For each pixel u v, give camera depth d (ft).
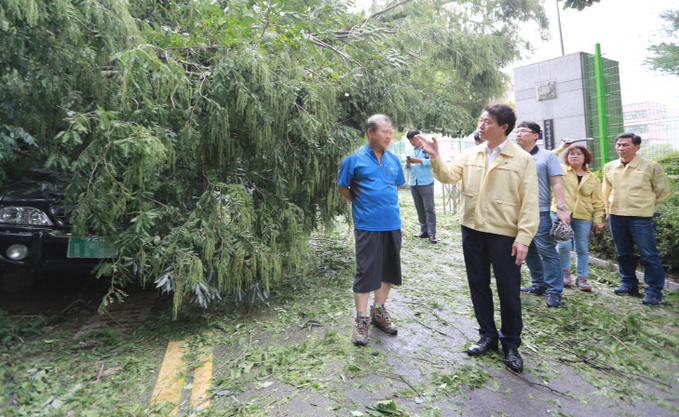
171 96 10.94
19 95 10.43
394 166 10.96
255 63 11.24
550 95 24.89
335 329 11.43
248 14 12.59
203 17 12.40
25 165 12.78
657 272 13.39
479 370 9.02
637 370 9.08
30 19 8.59
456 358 9.64
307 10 15.10
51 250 12.57
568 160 15.12
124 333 11.82
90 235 10.88
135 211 10.80
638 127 20.66
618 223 14.35
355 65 16.35
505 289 9.30
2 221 12.36
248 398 8.16
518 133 13.82
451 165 10.14
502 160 9.36
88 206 10.09
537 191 9.18
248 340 11.03
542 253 13.43
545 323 11.69
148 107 10.52
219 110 11.43
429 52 21.13
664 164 19.06
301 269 17.12
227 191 11.88
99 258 11.87
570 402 7.88
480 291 9.93
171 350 10.73
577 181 15.15
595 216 15.17
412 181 23.31
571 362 9.43
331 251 21.34
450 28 21.97
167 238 10.93
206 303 11.71
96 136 9.95
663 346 10.19
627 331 10.99
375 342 10.50
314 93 12.69
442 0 23.98
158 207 11.60
